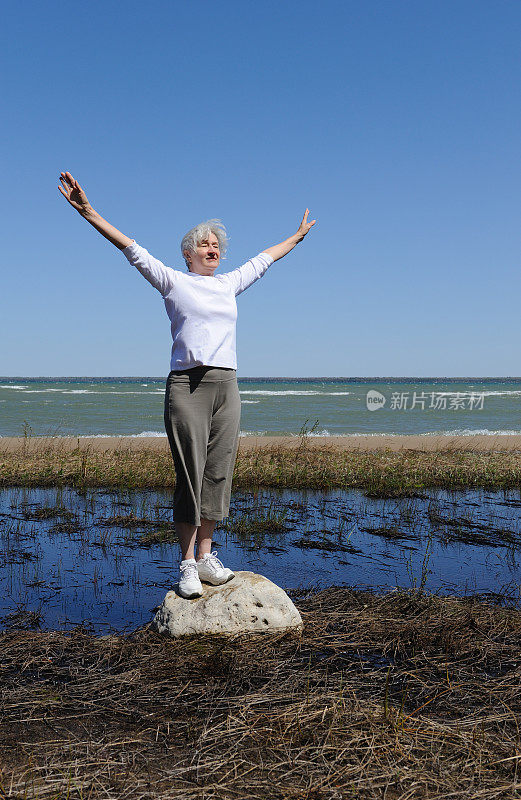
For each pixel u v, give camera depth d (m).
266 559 5.49
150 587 4.64
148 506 7.98
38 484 9.59
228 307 3.61
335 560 5.50
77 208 3.36
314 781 2.08
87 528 6.72
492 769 2.17
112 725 2.47
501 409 39.69
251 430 22.56
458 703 2.70
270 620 3.51
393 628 3.61
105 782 2.06
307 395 57.06
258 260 3.91
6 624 3.78
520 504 8.52
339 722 2.46
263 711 2.56
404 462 11.91
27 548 5.82
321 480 10.06
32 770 2.12
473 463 11.96
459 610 3.92
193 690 2.77
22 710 2.59
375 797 2.00
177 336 3.55
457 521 7.22
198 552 3.84
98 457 11.79
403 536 6.47
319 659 3.18
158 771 2.14
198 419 3.54
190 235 3.70
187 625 3.47
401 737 2.35
